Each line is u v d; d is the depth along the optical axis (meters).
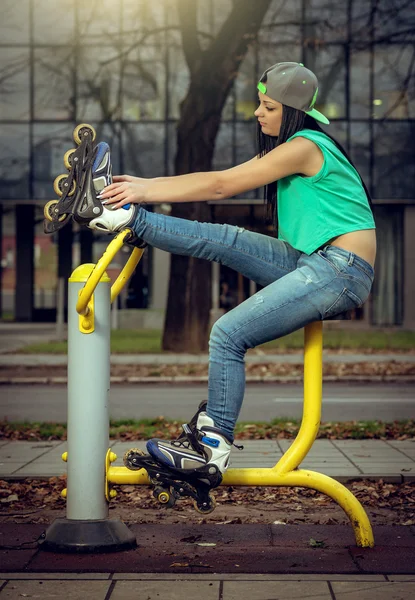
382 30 25.39
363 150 30.11
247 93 29.86
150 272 33.38
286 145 4.18
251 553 4.41
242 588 3.78
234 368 4.12
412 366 18.50
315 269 4.11
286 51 28.73
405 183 30.20
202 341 20.95
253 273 4.33
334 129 30.00
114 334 28.55
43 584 3.84
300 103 4.25
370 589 3.74
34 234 37.22
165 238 4.15
